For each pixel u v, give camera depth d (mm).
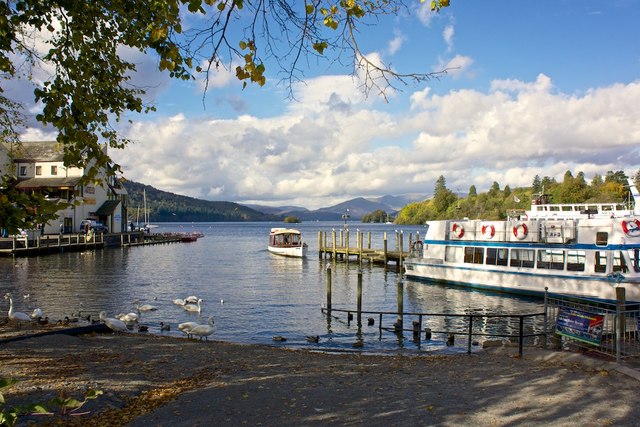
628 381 10633
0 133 12523
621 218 25781
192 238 109438
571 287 27625
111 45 8094
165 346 15719
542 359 13320
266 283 38938
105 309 26922
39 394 9461
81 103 6973
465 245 35281
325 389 10484
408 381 11227
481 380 11172
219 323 23828
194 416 8664
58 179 67688
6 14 7059
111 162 6887
